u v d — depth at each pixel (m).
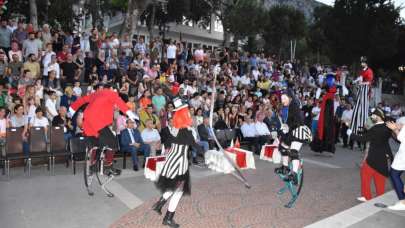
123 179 8.17
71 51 14.45
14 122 9.05
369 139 6.68
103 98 6.18
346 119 13.95
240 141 12.28
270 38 34.12
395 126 6.48
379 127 6.59
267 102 13.86
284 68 21.94
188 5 27.48
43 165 9.19
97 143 6.35
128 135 9.16
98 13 22.06
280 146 6.50
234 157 9.38
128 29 17.42
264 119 12.73
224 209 6.34
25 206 6.13
